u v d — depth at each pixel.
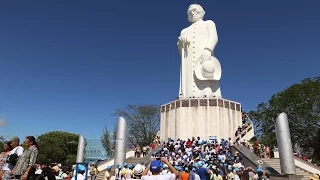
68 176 14.03
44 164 13.52
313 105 44.78
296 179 18.98
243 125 38.78
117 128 22.05
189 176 14.16
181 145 30.95
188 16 46.72
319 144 45.25
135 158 29.08
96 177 24.66
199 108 37.81
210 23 44.00
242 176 18.14
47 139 75.12
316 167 25.80
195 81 42.12
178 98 42.78
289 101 46.50
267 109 50.16
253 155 26.08
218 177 18.45
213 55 43.38
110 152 60.62
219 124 37.12
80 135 26.38
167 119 40.16
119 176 18.91
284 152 20.61
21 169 9.30
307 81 46.97
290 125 46.84
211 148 29.84
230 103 39.16
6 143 10.48
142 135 63.03
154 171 6.33
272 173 21.00
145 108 64.25
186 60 43.81
